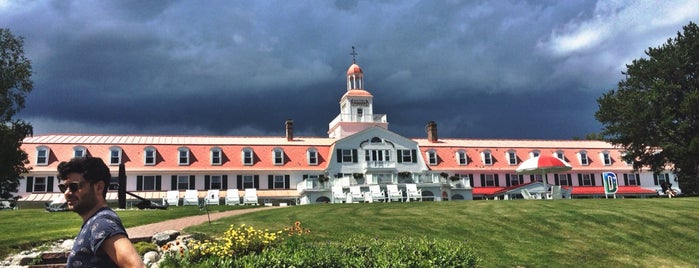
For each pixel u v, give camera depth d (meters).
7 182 49.94
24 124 36.38
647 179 68.81
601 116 55.53
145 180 54.94
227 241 13.10
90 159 4.34
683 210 25.34
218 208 33.06
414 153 61.84
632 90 55.00
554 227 21.88
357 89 72.12
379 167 59.94
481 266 16.31
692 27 53.41
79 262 4.04
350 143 60.38
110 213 4.22
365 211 26.20
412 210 26.22
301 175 59.06
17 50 36.12
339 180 54.84
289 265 10.23
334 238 18.80
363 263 10.73
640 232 21.39
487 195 62.31
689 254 19.20
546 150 67.88
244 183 57.59
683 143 51.25
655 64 53.03
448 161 64.19
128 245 4.02
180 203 52.72
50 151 53.94
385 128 67.19
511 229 21.44
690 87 52.00
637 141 53.53
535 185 58.16
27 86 36.09
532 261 17.38
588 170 67.06
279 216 24.27
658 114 51.72
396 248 11.65
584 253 18.62
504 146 67.75
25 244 16.28
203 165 57.22
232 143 60.09
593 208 25.66
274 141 62.44
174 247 16.25
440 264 11.23
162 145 57.72
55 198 50.84
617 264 17.70
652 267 17.64
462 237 19.92
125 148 56.12
